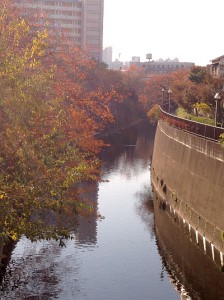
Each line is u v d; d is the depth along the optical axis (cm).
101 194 4831
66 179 1789
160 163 5106
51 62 2819
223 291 2617
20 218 1659
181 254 3178
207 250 3142
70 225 2552
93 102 2825
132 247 3259
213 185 3203
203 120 5366
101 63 10650
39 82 1802
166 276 2794
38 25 3053
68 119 2362
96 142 2645
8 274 2675
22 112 1711
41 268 2788
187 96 6781
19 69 1722
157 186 4966
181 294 2561
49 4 14000
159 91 11812
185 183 3872
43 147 1841
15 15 2709
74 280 2644
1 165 1728
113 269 2847
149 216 4056
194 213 3506
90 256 3038
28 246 3119
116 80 9938
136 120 12200
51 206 1730
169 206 4253
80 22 14425
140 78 13938
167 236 3556
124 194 4881
